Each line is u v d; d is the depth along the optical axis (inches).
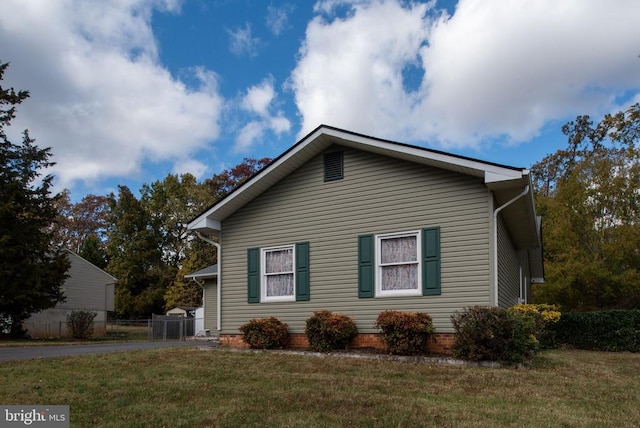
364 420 219.6
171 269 1833.2
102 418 229.5
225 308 549.0
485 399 260.2
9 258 844.6
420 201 442.0
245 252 542.6
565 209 908.6
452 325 409.4
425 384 301.1
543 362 393.1
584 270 820.6
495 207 427.2
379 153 466.3
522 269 697.6
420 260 434.3
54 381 321.4
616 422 216.7
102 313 1278.3
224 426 214.1
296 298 499.8
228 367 375.2
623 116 848.3
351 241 475.2
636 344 554.6
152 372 354.6
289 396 269.1
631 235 832.3
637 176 866.8
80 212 2132.1
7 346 672.4
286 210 520.4
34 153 932.0
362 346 454.3
